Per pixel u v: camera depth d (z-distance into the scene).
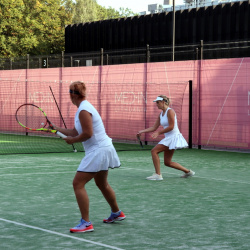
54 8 59.34
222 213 6.96
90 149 5.73
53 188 8.95
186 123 17.95
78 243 5.33
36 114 23.14
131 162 13.27
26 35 51.94
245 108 16.41
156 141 19.28
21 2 52.12
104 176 5.95
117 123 20.16
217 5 25.59
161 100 9.65
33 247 5.16
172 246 5.25
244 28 24.66
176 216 6.74
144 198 8.05
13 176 10.43
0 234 5.70
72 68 21.77
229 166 12.74
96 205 7.41
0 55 51.34
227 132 16.89
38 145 18.62
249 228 6.09
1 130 24.55
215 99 17.20
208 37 25.97
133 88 19.58
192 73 17.78
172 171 11.51
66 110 21.94
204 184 9.59
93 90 20.92
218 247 5.23
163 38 27.91
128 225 6.19
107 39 30.83
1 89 24.52
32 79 23.30
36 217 6.60
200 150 17.16
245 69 16.41
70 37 33.16
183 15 26.98
